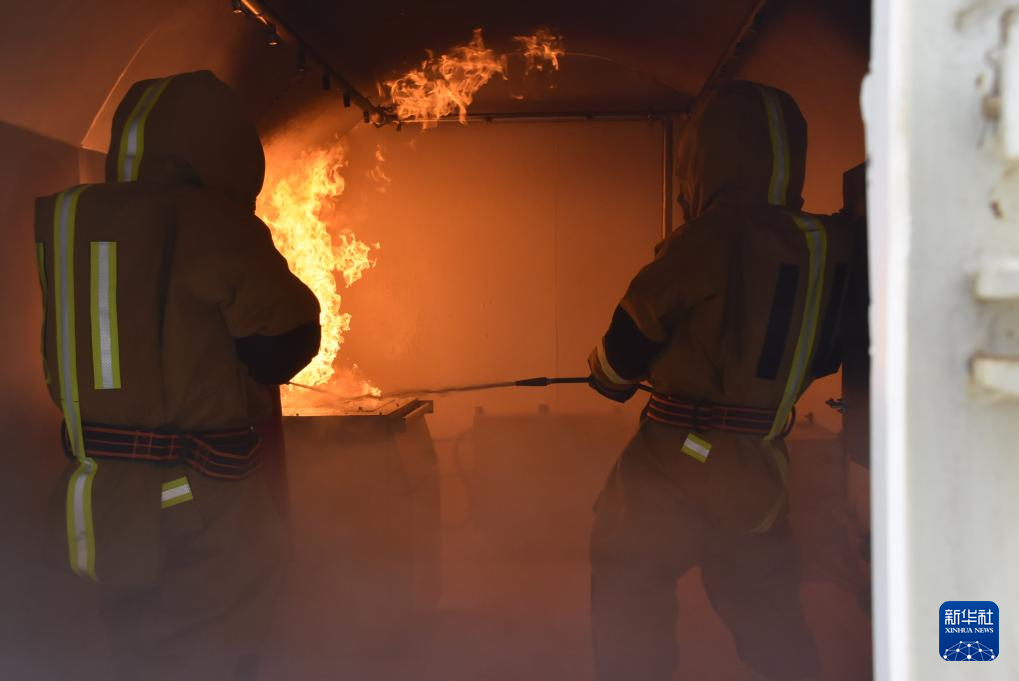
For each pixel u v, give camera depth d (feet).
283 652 8.48
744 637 6.39
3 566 6.92
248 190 6.81
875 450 1.95
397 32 13.85
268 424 8.75
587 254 17.15
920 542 1.90
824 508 9.36
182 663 5.74
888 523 1.90
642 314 6.31
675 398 6.51
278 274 6.13
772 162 6.45
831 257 6.13
